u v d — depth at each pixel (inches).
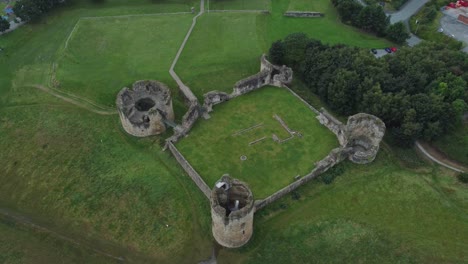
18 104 2709.2
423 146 2393.0
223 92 2541.8
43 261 1873.8
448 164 2289.6
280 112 2490.2
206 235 1918.1
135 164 2260.1
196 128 2389.3
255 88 2662.4
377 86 2367.1
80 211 2063.2
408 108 2297.0
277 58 2874.0
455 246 1852.9
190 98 2576.3
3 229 2004.2
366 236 1893.5
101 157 2319.1
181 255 1863.9
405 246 1852.9
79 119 2568.9
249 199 1740.9
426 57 2662.4
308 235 1904.5
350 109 2511.1
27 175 2266.2
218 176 2108.8
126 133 2442.2
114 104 2664.9
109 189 2144.4
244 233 1802.4
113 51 3125.0
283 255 1838.1
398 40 3228.3
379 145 2333.9
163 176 2178.9
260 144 2279.8
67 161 2314.2
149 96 2487.7
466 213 1993.1
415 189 2098.9
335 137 2315.5
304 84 2817.4
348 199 2046.0
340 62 2623.0
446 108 2304.4
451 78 2442.2
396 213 1989.4
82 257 1883.6
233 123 2417.6
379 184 2119.8
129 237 1943.9
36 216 2065.7
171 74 2856.8
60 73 2915.8
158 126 2369.6
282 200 2028.8
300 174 2116.1
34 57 3105.3
